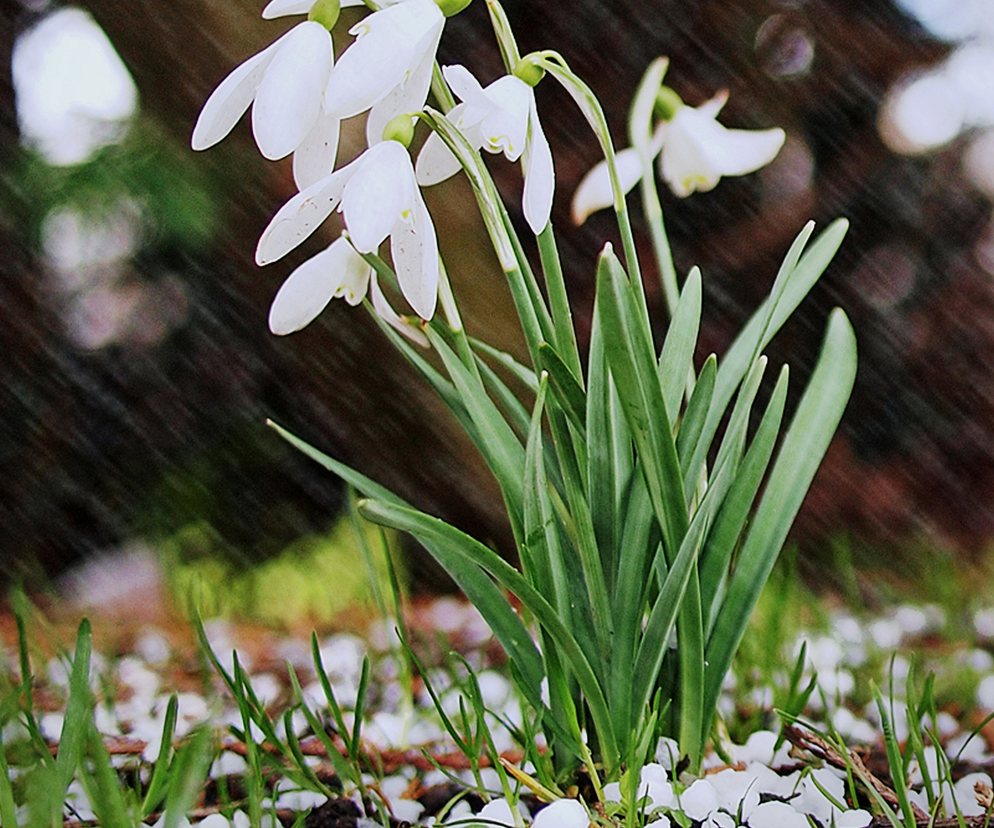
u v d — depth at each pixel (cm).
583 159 141
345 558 105
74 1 111
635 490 43
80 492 130
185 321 128
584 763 44
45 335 131
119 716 52
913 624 71
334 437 121
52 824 40
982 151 163
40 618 53
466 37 135
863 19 156
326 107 39
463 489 116
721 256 150
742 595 44
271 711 54
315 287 42
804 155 161
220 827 43
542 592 43
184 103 114
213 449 128
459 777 46
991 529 144
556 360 41
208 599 88
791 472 44
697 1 147
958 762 48
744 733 49
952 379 154
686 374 44
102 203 123
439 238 108
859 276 159
